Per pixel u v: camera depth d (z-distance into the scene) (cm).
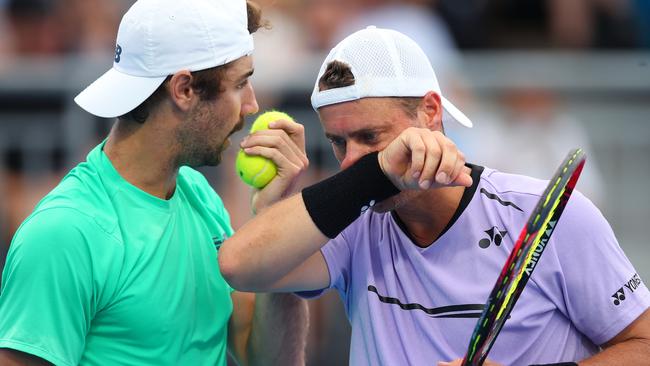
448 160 1045
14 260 1134
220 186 2197
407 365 1173
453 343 1159
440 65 2377
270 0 1583
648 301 1182
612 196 2375
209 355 1253
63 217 1139
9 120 2253
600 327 1170
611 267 1164
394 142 1079
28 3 2638
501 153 2314
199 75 1181
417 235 1205
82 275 1132
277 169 1238
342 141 1180
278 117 1259
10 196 2239
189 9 1181
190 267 1231
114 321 1168
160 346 1190
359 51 1162
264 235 1141
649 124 2362
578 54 2619
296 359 1359
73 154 2252
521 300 1162
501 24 2975
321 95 1163
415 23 2678
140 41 1180
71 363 1130
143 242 1180
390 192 1109
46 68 2280
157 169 1210
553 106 2367
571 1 2955
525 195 1180
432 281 1172
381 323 1184
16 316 1121
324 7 2666
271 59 2406
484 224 1177
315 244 1134
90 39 2669
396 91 1152
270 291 1208
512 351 1162
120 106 1177
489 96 2359
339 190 1118
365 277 1208
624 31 2923
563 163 1057
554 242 1162
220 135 1216
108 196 1187
